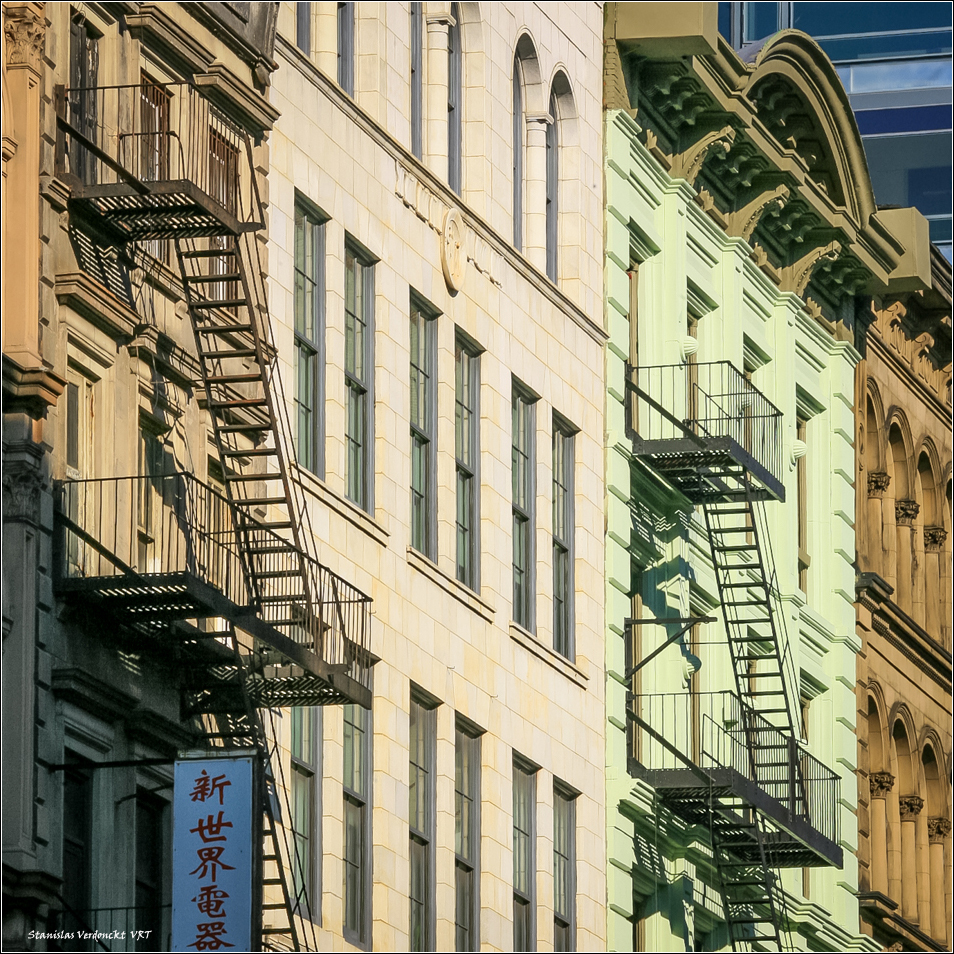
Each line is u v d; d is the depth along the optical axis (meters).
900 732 186.50
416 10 127.81
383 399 118.00
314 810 108.94
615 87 145.88
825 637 171.00
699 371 155.75
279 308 109.75
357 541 113.75
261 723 101.38
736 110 154.88
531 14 137.62
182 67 104.69
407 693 116.75
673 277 151.12
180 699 98.81
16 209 91.56
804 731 163.00
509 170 134.75
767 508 163.38
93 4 98.44
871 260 176.75
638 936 141.12
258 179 108.88
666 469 144.75
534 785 129.12
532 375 133.50
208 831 92.81
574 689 134.50
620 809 137.25
